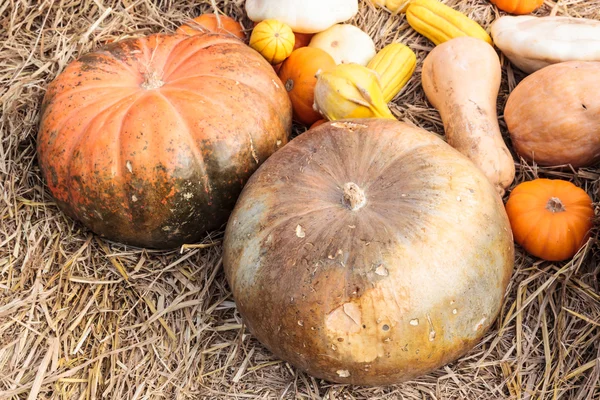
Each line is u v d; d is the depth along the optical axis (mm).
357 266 1160
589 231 1344
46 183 1381
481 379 1308
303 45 1571
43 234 1370
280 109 1384
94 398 1287
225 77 1345
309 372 1231
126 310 1359
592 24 1448
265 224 1212
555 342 1320
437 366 1211
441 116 1472
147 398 1303
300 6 1506
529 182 1392
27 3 1473
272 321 1193
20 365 1289
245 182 1340
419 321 1162
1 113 1409
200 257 1401
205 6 1568
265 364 1325
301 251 1180
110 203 1300
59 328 1319
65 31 1481
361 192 1193
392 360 1179
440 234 1174
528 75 1490
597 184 1408
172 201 1303
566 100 1369
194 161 1296
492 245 1201
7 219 1368
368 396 1293
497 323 1333
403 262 1159
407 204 1188
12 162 1394
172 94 1315
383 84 1502
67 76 1346
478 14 1579
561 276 1355
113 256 1383
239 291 1223
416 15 1564
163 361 1328
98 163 1283
